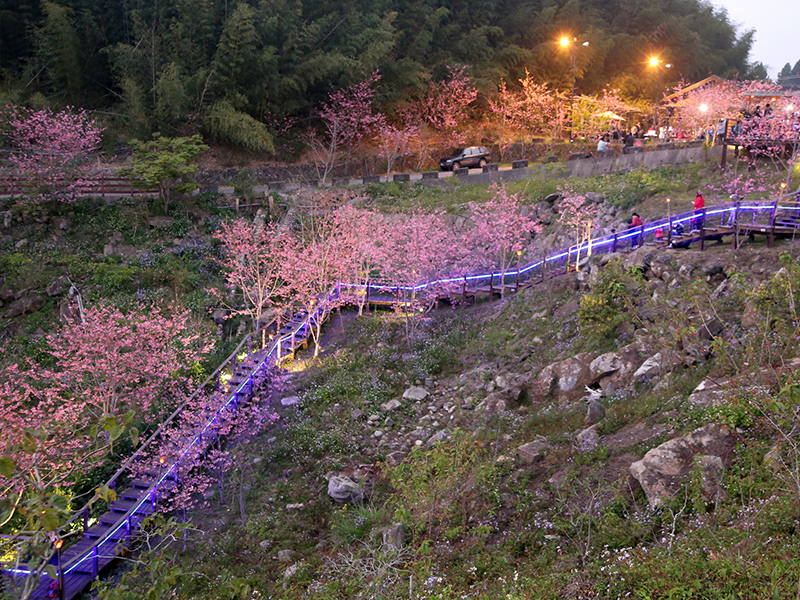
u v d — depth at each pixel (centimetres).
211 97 3806
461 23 5216
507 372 1758
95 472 1538
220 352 2167
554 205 2806
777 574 662
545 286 2177
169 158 2931
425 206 3148
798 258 1590
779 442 911
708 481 931
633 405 1302
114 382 1631
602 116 4116
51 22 3641
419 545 1074
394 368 2011
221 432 1576
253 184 3372
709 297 1522
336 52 4094
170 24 3850
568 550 932
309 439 1631
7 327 2281
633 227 2194
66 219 2823
